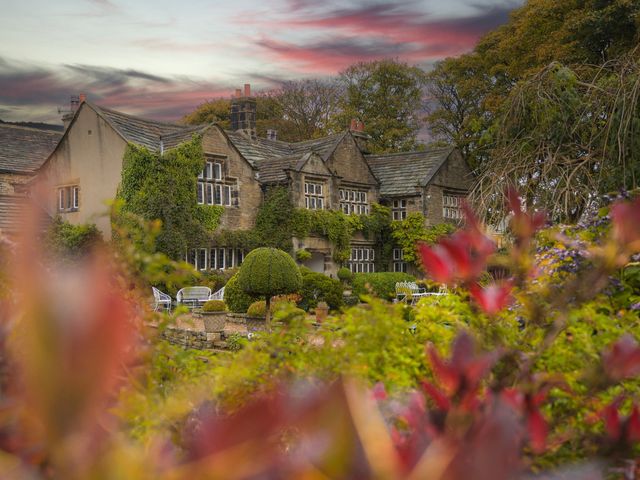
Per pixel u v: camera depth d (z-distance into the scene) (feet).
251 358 7.04
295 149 101.86
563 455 3.08
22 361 0.88
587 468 1.49
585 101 28.58
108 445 0.88
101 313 0.78
